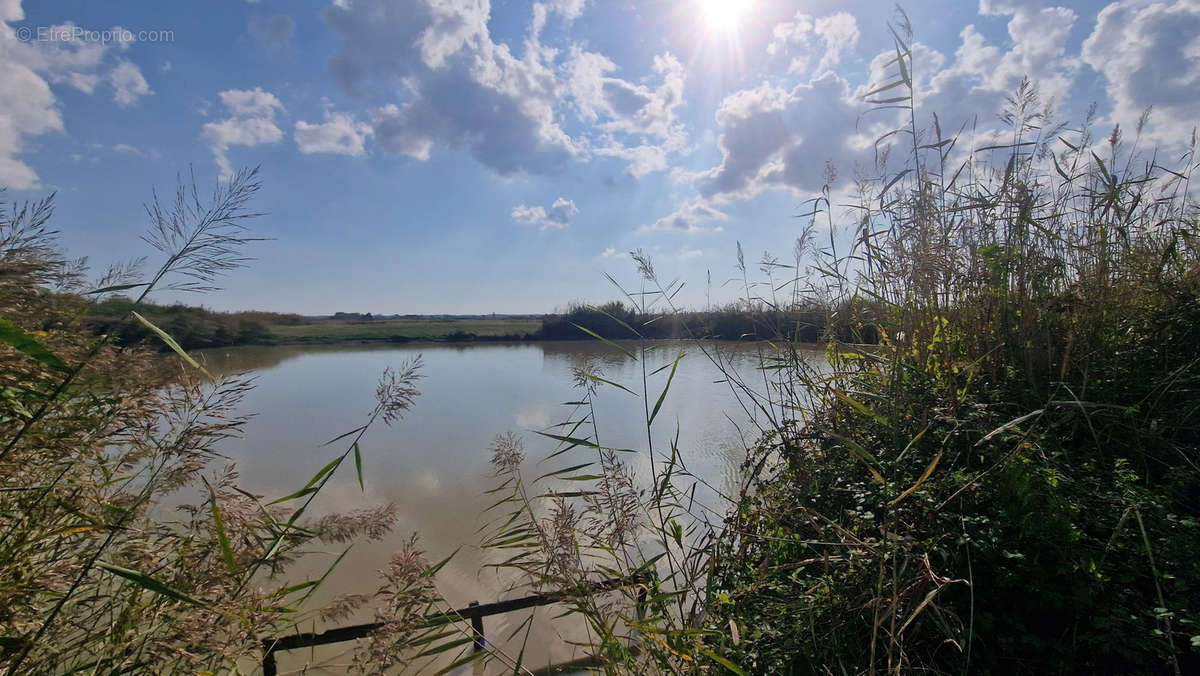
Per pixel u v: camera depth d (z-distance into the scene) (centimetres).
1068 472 218
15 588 150
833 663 179
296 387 1490
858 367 321
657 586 234
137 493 201
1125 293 290
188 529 199
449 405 1209
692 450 722
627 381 1297
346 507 625
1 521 166
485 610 346
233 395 201
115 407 178
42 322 182
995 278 285
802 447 273
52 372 166
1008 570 184
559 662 377
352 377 1664
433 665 294
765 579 216
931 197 316
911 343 299
